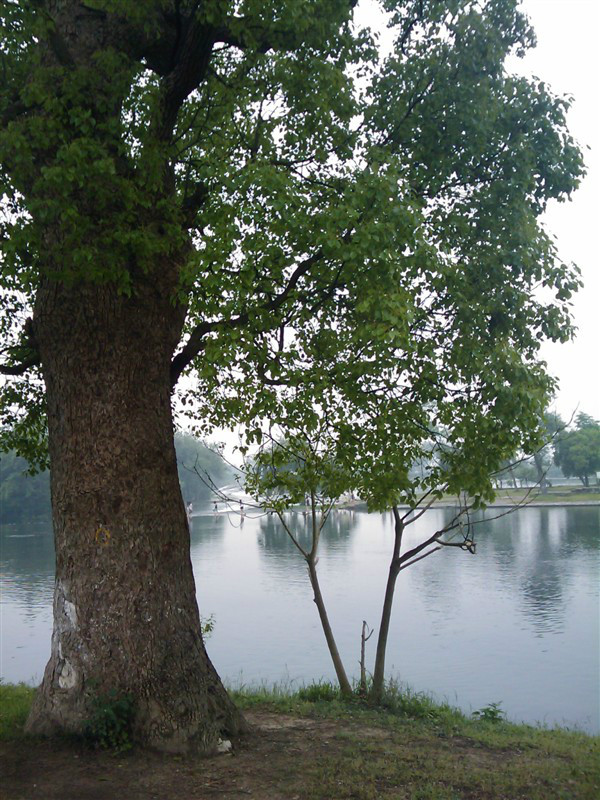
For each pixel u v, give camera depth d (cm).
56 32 718
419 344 840
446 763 649
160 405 733
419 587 3031
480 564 3712
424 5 945
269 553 4669
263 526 7531
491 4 924
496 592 2864
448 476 881
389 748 693
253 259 740
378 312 708
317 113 888
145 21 748
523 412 795
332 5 817
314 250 773
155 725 640
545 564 3628
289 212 721
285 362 848
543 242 853
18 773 588
